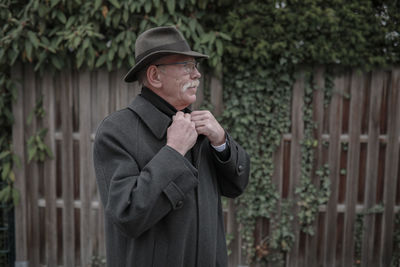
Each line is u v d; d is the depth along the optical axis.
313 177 3.36
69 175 3.33
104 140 1.23
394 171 3.35
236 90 3.22
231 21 3.06
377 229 3.45
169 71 1.28
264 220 3.43
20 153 3.28
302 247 3.44
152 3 2.99
